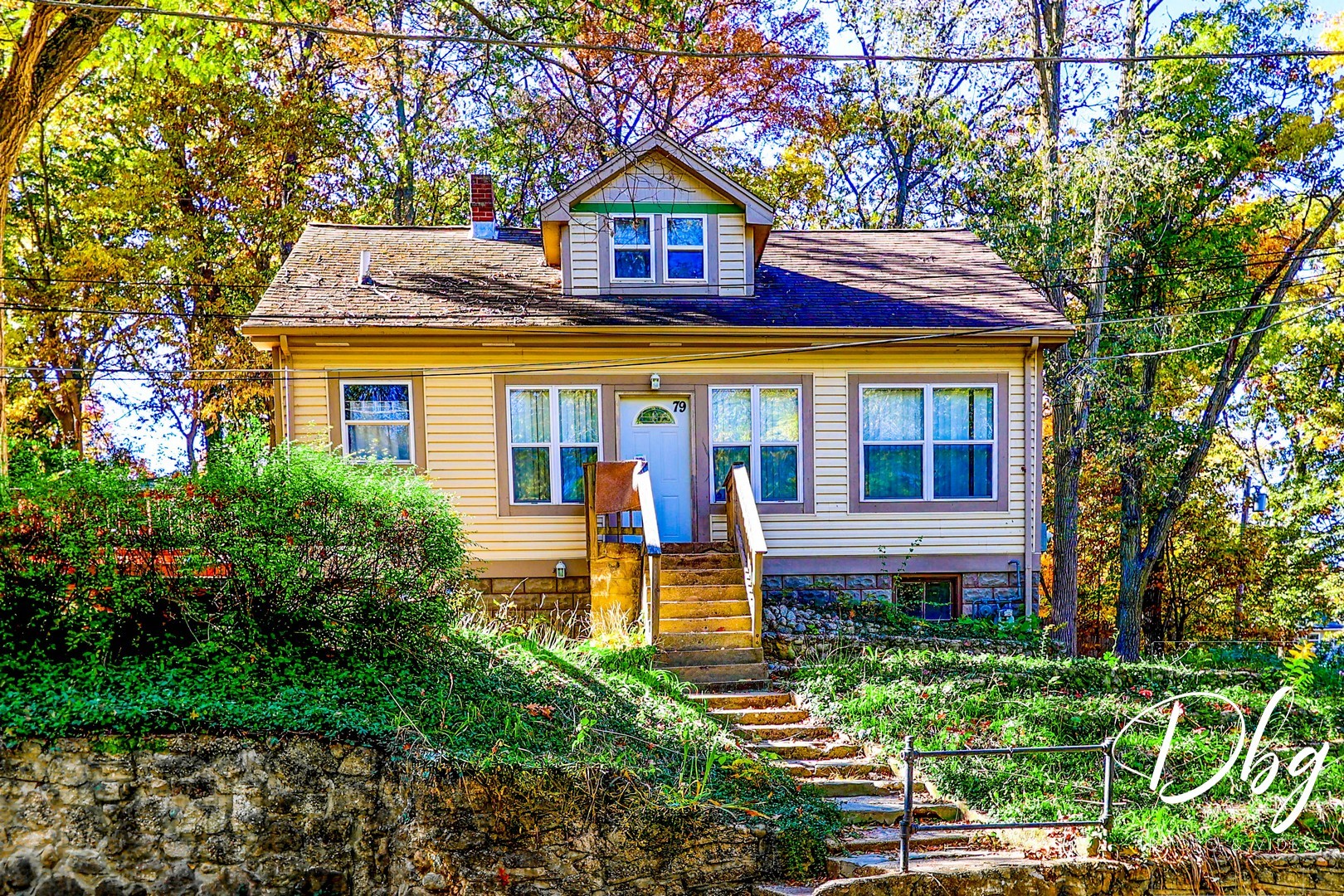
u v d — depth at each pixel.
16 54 9.95
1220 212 21.00
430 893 7.58
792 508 14.27
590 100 15.23
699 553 13.22
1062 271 18.50
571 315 13.84
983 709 10.60
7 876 7.52
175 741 7.80
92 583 8.28
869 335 14.12
